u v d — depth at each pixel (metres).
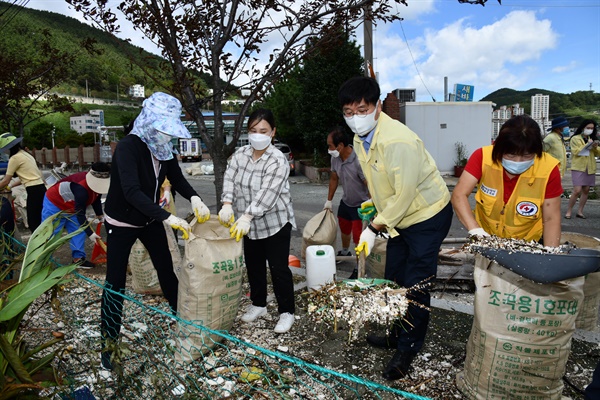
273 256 3.40
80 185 4.71
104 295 2.97
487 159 2.60
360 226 4.93
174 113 2.92
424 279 2.71
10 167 5.50
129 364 2.71
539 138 2.35
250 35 4.36
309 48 4.45
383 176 2.71
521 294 2.16
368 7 4.28
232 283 3.00
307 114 17.48
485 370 2.31
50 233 2.40
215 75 4.48
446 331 3.40
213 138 4.75
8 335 2.19
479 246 2.21
